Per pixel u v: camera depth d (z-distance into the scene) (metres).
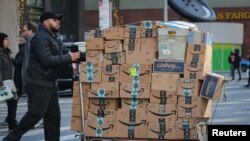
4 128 16.80
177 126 10.84
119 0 71.06
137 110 11.00
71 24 58.88
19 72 16.89
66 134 15.59
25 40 16.33
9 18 37.84
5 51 15.79
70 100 27.28
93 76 11.12
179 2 52.25
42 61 11.45
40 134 15.49
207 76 10.73
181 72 10.80
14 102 16.17
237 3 69.56
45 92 11.66
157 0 71.69
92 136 11.25
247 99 27.86
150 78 10.90
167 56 10.86
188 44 10.80
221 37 56.72
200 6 55.62
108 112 11.14
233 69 47.25
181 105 10.80
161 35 10.84
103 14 22.70
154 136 10.93
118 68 11.01
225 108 23.11
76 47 11.87
